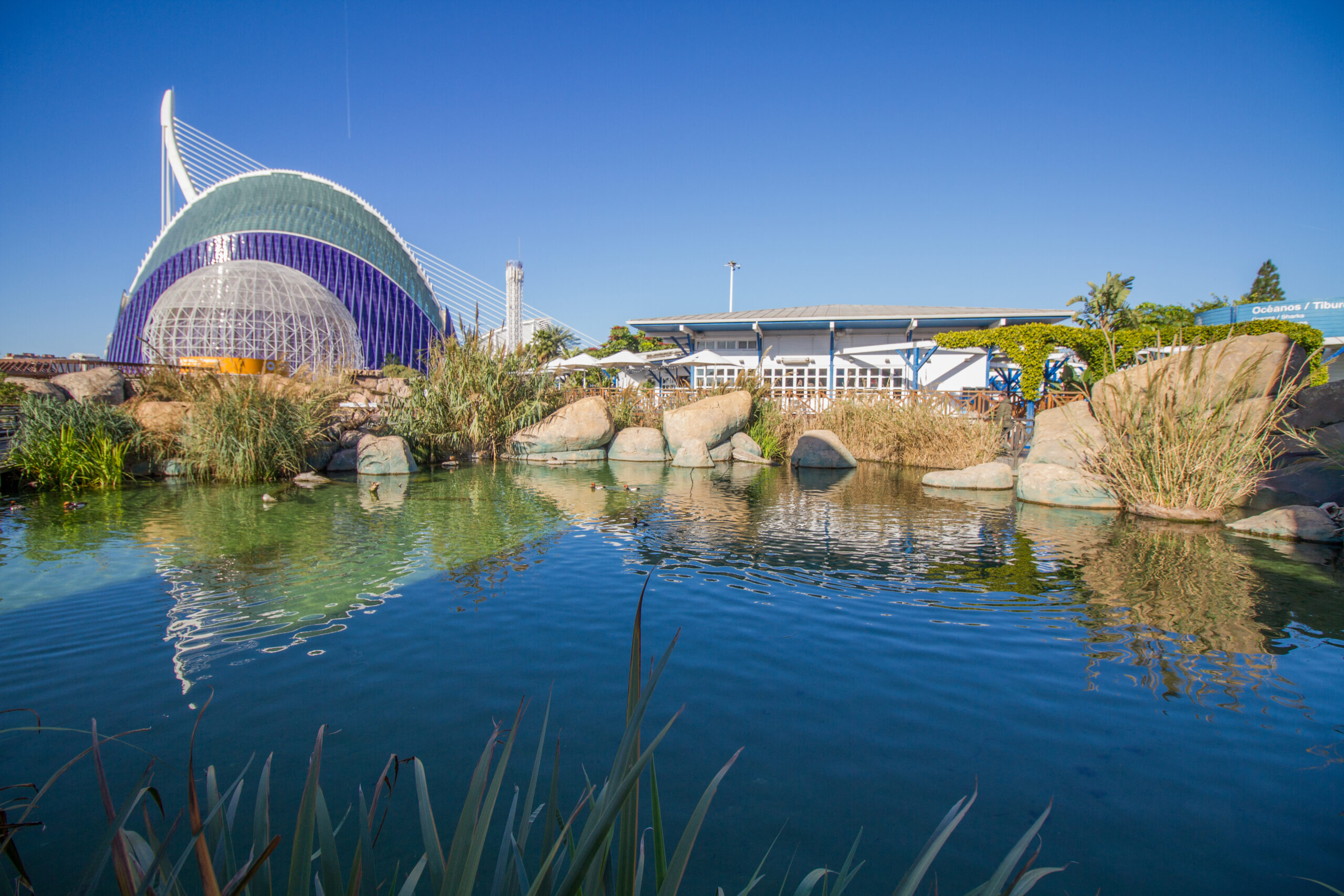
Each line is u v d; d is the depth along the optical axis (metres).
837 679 4.66
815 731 3.95
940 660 5.00
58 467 12.72
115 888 2.73
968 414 18.45
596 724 3.99
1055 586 6.85
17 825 1.40
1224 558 7.99
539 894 1.23
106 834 1.15
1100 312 37.59
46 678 4.57
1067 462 13.11
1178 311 41.00
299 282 45.97
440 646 5.17
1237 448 10.37
